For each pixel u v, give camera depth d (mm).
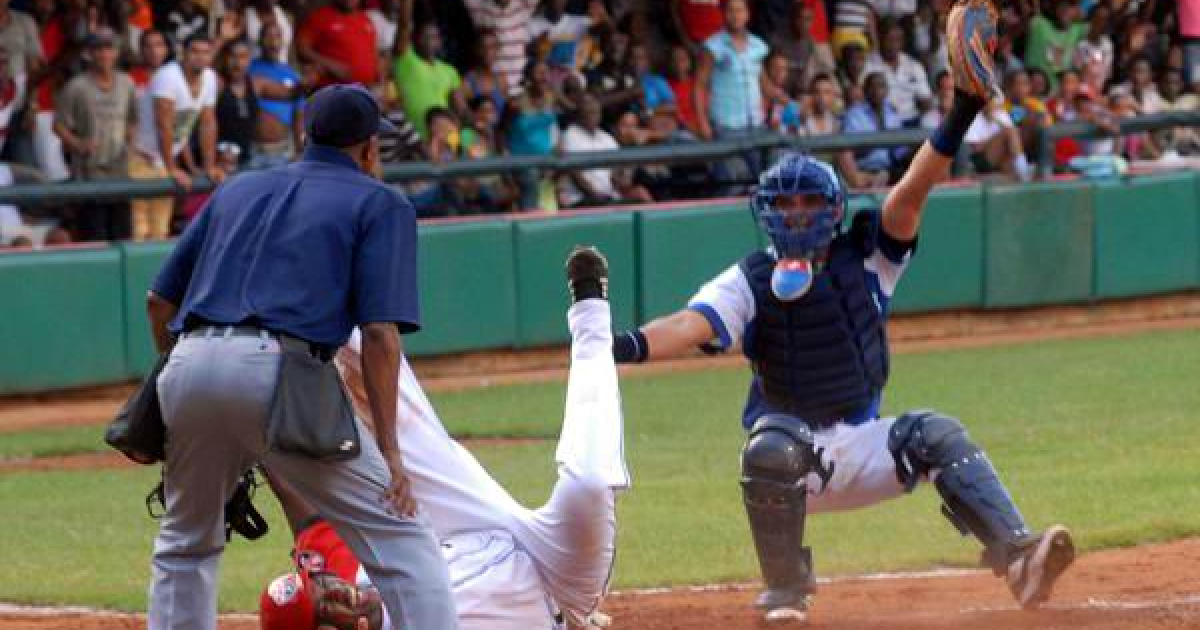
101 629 20094
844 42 52031
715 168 49219
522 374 44750
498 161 44469
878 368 17547
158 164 41969
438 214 45594
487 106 46406
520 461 32469
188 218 43438
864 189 49062
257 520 15719
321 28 44625
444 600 14586
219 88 42406
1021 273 50219
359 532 14539
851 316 17297
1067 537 16672
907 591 20047
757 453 17062
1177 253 52375
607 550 16094
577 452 15859
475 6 47500
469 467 16297
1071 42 55281
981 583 20484
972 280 49531
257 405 14047
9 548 26078
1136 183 51719
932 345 47938
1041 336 49219
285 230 14453
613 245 45594
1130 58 57000
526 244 44844
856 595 19891
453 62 49594
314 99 15117
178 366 14227
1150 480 27828
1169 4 58656
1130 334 49000
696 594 20844
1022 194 50031
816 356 17297
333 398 14227
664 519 26219
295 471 14375
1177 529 23688
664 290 46094
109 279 41156
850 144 48031
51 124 41594
